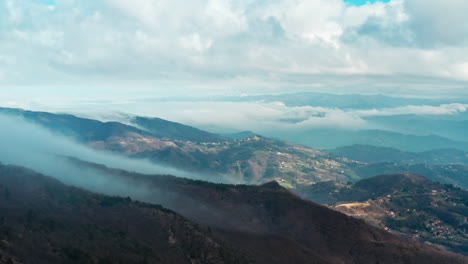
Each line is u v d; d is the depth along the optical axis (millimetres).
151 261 172000
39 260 145375
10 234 154000
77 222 191125
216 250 196000
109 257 164125
